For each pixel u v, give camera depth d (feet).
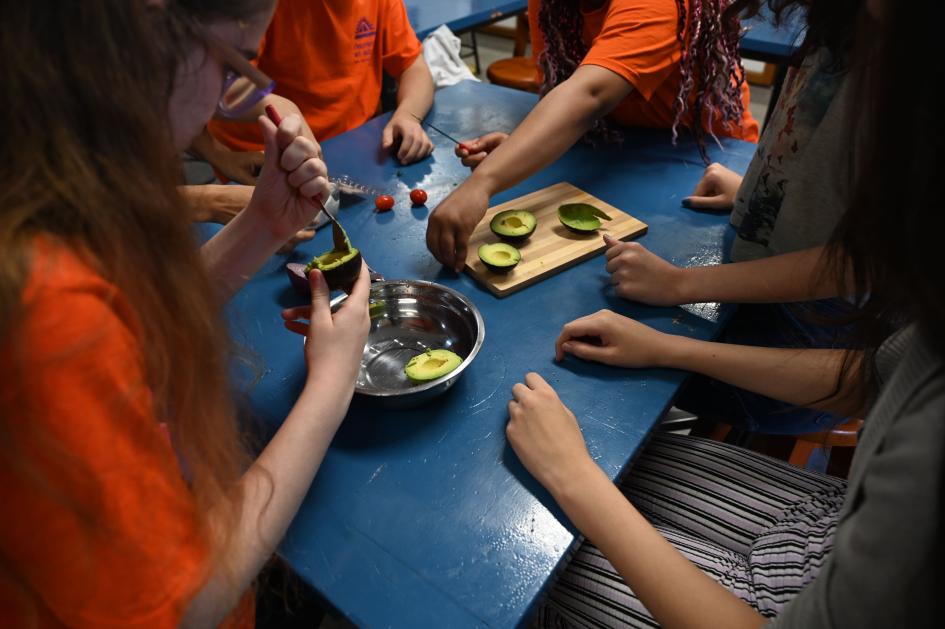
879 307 2.03
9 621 1.64
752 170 3.81
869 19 1.56
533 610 2.15
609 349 3.06
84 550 1.40
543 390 2.77
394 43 6.30
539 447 2.53
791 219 3.47
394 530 2.35
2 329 1.26
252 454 2.59
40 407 1.30
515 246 3.84
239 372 2.95
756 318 4.04
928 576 1.40
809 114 3.26
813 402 2.97
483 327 3.03
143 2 1.45
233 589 1.87
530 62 9.81
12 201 1.34
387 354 3.19
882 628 1.50
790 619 1.73
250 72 1.77
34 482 1.33
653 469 3.41
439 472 2.56
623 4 4.35
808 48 3.16
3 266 1.27
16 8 1.31
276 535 2.05
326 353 2.39
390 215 4.20
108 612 1.47
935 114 1.32
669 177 4.64
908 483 1.43
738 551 2.98
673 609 2.16
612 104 4.30
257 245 2.81
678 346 3.07
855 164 1.81
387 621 2.08
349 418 2.79
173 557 1.54
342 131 6.27
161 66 1.54
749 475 3.28
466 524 2.37
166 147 1.60
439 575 2.21
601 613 2.79
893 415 1.57
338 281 3.01
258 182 2.66
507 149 3.96
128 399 1.43
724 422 4.36
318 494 2.47
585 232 3.95
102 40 1.38
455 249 3.61
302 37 5.68
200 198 3.80
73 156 1.39
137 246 1.53
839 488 3.10
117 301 1.48
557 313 3.43
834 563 1.63
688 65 4.51
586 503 2.35
